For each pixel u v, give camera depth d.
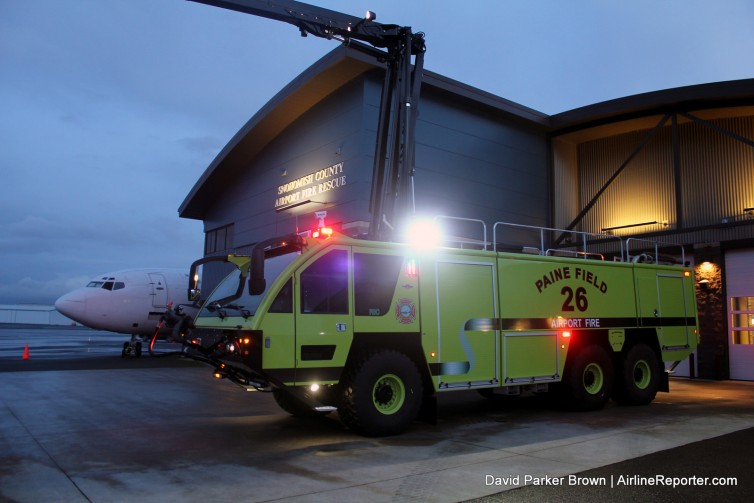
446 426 8.24
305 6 9.32
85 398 10.83
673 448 6.74
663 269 11.09
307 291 7.15
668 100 17.50
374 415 7.28
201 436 7.40
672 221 18.47
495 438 7.36
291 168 19.83
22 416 8.80
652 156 19.28
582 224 20.75
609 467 5.86
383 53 10.30
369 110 16.67
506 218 19.16
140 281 23.02
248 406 10.10
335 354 7.17
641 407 10.19
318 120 18.56
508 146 19.62
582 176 21.27
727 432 7.74
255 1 8.84
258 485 5.16
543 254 10.14
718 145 17.88
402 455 6.37
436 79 17.48
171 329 8.41
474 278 8.53
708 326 15.85
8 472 5.59
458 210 17.98
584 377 9.59
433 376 7.91
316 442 7.06
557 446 6.86
